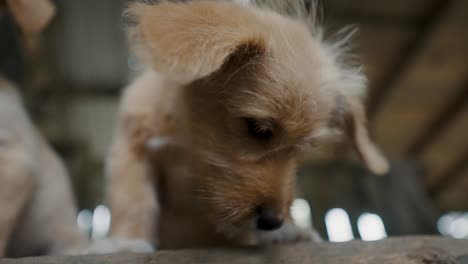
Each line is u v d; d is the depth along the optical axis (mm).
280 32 429
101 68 1400
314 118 418
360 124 488
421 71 1429
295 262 373
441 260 374
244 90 415
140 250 431
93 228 1414
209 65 365
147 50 371
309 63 426
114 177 473
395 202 1446
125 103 494
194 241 499
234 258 372
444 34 1297
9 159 523
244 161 406
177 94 450
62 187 598
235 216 400
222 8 414
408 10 1250
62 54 1313
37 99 1324
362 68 505
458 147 1765
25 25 556
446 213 2141
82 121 1560
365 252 378
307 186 1493
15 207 521
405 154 1793
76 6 1164
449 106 1567
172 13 392
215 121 423
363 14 1258
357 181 1507
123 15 418
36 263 360
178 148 463
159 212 490
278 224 398
